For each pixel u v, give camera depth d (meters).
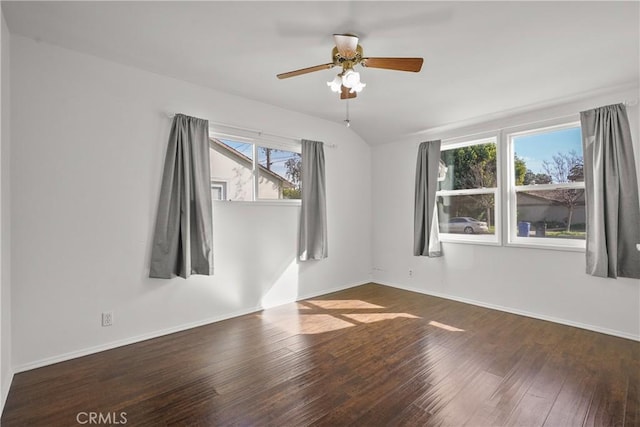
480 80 3.01
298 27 2.22
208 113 3.27
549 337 2.87
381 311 3.63
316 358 2.49
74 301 2.52
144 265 2.87
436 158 4.15
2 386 1.92
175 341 2.82
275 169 3.88
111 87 2.69
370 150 5.01
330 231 4.49
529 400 1.93
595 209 2.94
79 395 2.01
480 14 2.06
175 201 2.98
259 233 3.69
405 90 3.30
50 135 2.41
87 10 2.01
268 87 3.28
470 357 2.49
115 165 2.71
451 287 4.11
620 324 2.88
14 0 1.89
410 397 1.97
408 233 4.57
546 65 2.67
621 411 1.82
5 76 2.07
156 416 1.81
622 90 2.87
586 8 1.97
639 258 2.75
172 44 2.45
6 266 2.08
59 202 2.45
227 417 1.80
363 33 2.28
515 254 3.55
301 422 1.75
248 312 3.58
